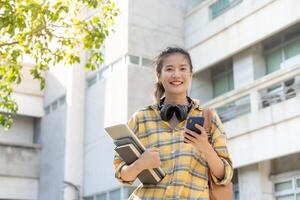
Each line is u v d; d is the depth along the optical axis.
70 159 18.36
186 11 17.81
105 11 8.57
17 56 7.79
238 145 13.72
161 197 2.47
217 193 2.53
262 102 13.52
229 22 15.21
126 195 15.62
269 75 13.03
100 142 17.45
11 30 7.26
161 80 2.73
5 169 19.80
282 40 14.30
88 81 18.98
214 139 2.59
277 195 13.41
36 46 8.02
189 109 2.66
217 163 2.44
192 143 2.42
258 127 13.13
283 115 12.42
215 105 14.85
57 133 19.41
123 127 2.39
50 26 8.08
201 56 16.34
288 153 12.16
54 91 20.27
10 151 20.06
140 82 16.39
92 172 17.69
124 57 16.66
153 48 16.91
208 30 16.17
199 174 2.51
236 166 13.67
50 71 20.72
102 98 17.58
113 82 16.97
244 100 14.07
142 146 2.46
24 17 7.70
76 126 18.69
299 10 12.80
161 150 2.55
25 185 20.06
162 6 17.41
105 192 16.78
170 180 2.48
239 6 14.90
